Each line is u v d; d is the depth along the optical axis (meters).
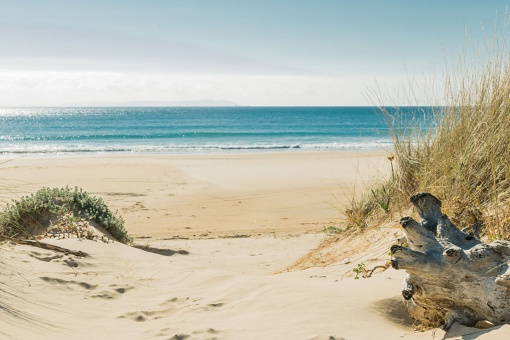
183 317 4.58
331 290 4.64
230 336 3.92
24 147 42.06
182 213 15.16
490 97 5.66
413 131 6.59
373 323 3.82
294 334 3.75
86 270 6.14
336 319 3.90
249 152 37.16
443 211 5.17
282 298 4.64
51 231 7.95
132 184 20.42
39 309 4.63
